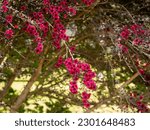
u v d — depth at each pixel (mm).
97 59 4145
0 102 4023
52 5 3070
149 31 3250
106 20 3430
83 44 4285
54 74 4473
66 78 4254
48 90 4191
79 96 4051
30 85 4016
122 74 4480
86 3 3135
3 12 2916
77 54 4211
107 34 3410
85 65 2623
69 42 3945
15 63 3949
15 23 3281
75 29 3922
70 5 3287
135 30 3213
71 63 2621
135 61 3652
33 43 3725
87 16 3844
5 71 4203
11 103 4211
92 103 4008
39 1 3145
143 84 4066
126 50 3291
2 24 3094
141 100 3520
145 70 3689
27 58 4016
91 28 3879
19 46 3869
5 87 4176
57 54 3844
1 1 2883
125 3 3678
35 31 2900
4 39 3213
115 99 3721
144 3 3590
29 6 3189
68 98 4250
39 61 3967
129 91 3793
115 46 3320
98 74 3934
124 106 3668
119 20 3613
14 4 3139
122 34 3166
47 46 3762
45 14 3236
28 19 2863
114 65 3959
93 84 2596
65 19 3598
